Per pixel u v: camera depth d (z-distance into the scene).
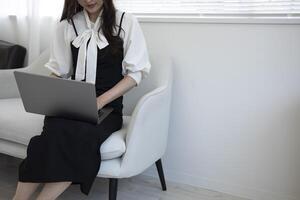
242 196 1.81
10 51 2.22
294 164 1.67
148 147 1.55
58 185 1.29
